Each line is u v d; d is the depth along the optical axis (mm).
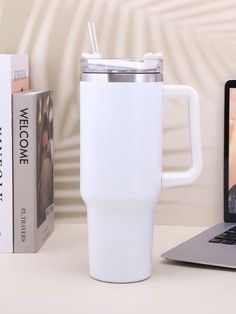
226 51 1007
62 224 1050
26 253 870
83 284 732
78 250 886
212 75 1013
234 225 985
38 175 880
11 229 870
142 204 719
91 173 715
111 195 708
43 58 1034
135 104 702
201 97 1018
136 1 1014
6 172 865
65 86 1034
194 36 1011
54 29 1030
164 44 1017
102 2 1020
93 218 738
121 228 725
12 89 859
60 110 1039
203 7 1005
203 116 1021
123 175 705
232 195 1000
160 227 1030
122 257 730
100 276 742
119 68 697
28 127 857
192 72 1017
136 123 704
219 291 707
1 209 869
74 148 1042
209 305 662
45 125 928
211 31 1007
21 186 865
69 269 793
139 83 702
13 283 736
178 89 759
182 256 809
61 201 1052
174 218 1043
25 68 985
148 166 715
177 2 1009
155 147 722
